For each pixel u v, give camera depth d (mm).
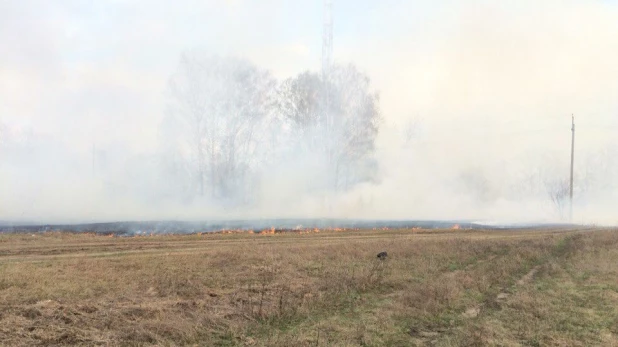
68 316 8086
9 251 16219
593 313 8656
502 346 6895
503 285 11523
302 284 11320
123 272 12227
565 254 16453
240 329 7656
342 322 8227
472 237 23297
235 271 12922
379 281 11570
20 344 6629
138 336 7145
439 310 8930
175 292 10242
